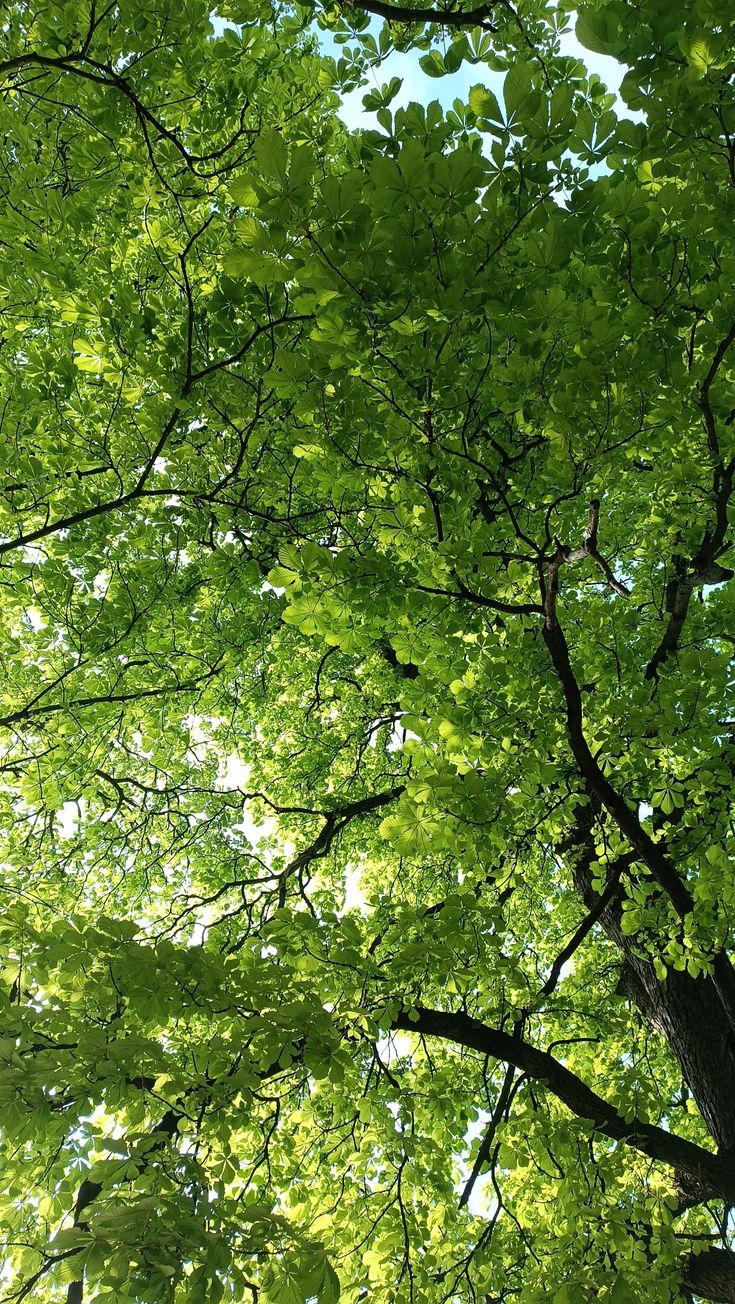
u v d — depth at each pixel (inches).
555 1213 213.5
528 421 166.2
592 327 124.5
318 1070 142.1
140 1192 123.0
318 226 99.7
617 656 219.6
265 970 153.8
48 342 238.1
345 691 365.7
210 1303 111.8
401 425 146.8
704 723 189.6
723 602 242.5
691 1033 228.8
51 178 201.9
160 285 223.3
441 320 123.3
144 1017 138.3
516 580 190.4
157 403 196.4
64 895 297.1
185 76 180.9
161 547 269.3
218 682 326.0
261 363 181.5
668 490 187.9
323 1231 192.4
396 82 129.0
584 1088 220.7
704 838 207.0
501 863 246.8
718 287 133.6
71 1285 155.4
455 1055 276.5
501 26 157.9
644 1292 169.6
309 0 168.1
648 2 93.4
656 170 116.2
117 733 307.7
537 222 114.1
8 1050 121.1
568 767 210.8
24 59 154.2
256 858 329.4
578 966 330.3
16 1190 155.9
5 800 317.4
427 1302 186.1
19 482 215.8
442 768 191.8
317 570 159.6
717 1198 238.8
